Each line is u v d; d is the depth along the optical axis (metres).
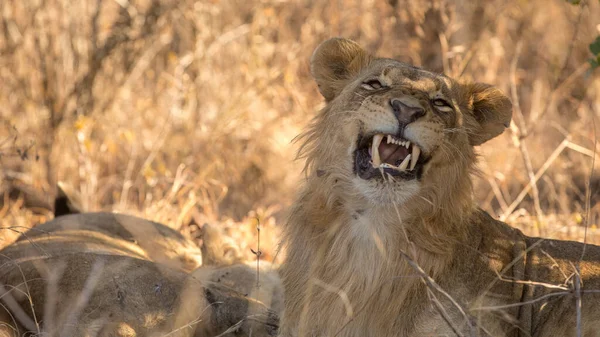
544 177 13.66
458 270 8.10
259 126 15.04
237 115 14.91
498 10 17.67
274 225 12.70
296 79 16.06
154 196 13.40
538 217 11.34
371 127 7.90
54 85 14.51
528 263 8.51
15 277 8.66
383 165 7.82
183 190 13.16
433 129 7.89
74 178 13.86
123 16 15.42
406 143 7.87
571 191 14.29
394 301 7.97
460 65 14.90
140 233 10.59
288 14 17.06
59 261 8.62
